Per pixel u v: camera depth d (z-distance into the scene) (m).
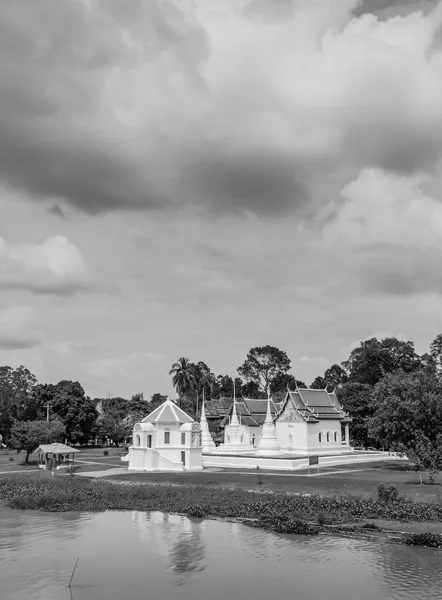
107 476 92.00
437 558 43.91
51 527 55.59
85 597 35.78
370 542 48.41
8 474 93.81
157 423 104.88
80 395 167.00
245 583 38.25
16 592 36.81
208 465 108.81
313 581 38.78
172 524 56.34
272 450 114.25
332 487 75.50
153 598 35.62
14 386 178.12
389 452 124.00
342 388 158.88
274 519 55.69
